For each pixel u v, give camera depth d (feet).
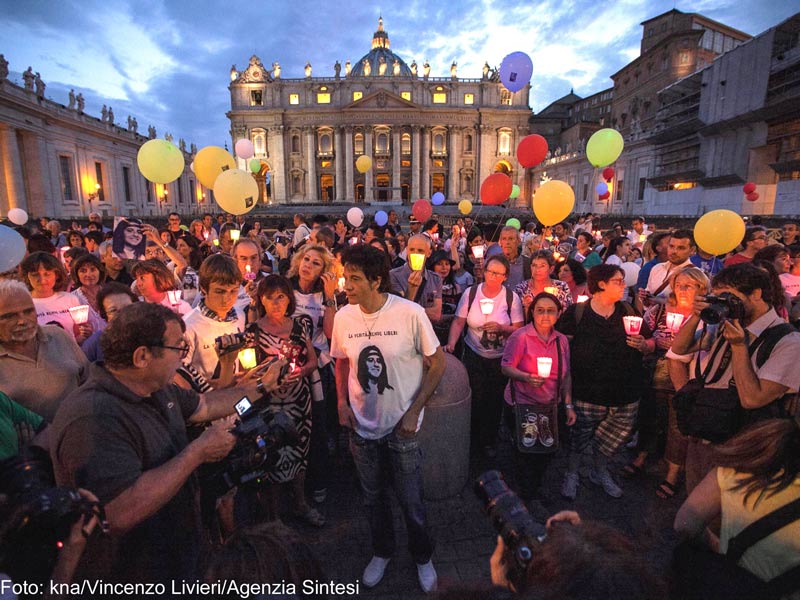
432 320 13.50
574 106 219.61
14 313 6.69
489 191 21.25
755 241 15.75
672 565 4.32
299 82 215.51
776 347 6.86
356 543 9.16
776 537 3.78
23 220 37.06
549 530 2.96
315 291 11.60
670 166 122.62
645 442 11.44
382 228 34.55
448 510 10.19
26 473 3.65
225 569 2.89
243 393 6.50
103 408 4.34
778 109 81.61
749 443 4.05
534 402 10.13
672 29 140.97
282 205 190.29
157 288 10.47
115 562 4.28
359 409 7.68
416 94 215.51
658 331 11.27
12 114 98.43
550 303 9.89
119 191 146.82
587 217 52.95
